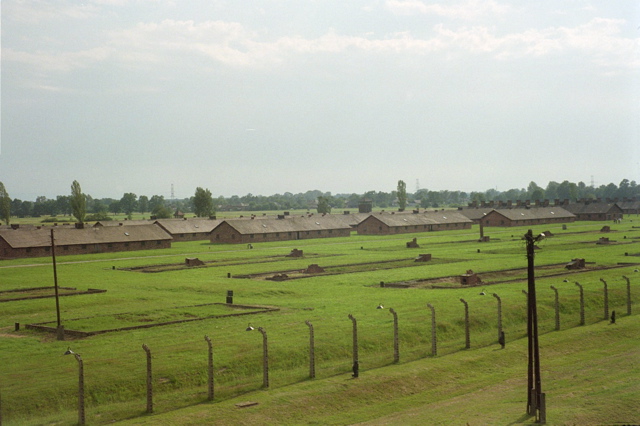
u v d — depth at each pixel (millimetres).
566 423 32875
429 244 141500
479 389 39031
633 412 34094
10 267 101812
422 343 47625
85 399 34469
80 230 135000
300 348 43281
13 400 33469
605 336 51250
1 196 192375
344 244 146750
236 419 32781
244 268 96000
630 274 80125
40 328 50344
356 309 56938
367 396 37031
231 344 43719
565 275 80438
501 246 130125
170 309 59094
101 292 71000
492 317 54625
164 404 34594
